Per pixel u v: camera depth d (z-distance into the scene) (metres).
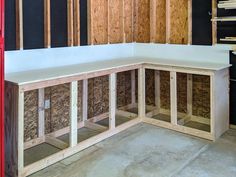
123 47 4.88
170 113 4.30
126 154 3.18
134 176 2.69
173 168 2.85
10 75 3.02
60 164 2.96
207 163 2.95
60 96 3.81
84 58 4.16
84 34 4.14
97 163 2.96
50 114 3.71
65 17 3.81
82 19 4.09
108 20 4.47
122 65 3.85
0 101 2.33
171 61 4.27
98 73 3.46
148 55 4.89
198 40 4.21
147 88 4.98
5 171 2.83
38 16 3.48
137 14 4.96
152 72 4.86
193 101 4.40
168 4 4.45
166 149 3.31
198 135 3.71
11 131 2.72
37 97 3.52
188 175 2.70
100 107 4.51
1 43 2.28
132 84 5.05
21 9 3.24
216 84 3.54
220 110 3.67
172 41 4.54
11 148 2.74
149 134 3.81
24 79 2.78
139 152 3.23
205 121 4.29
